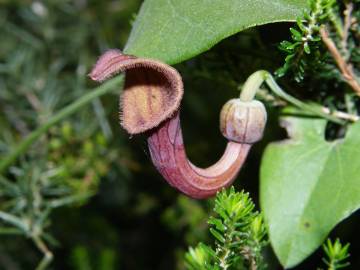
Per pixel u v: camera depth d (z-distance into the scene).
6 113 0.25
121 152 0.24
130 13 0.28
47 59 0.26
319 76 0.12
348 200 0.12
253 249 0.11
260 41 0.13
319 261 0.19
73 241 0.28
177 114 0.11
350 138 0.12
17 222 0.19
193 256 0.12
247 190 0.22
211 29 0.11
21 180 0.20
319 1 0.10
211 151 0.25
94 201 0.31
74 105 0.17
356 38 0.12
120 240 0.33
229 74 0.14
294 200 0.12
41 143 0.21
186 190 0.11
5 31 0.28
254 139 0.12
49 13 0.27
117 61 0.10
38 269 0.19
